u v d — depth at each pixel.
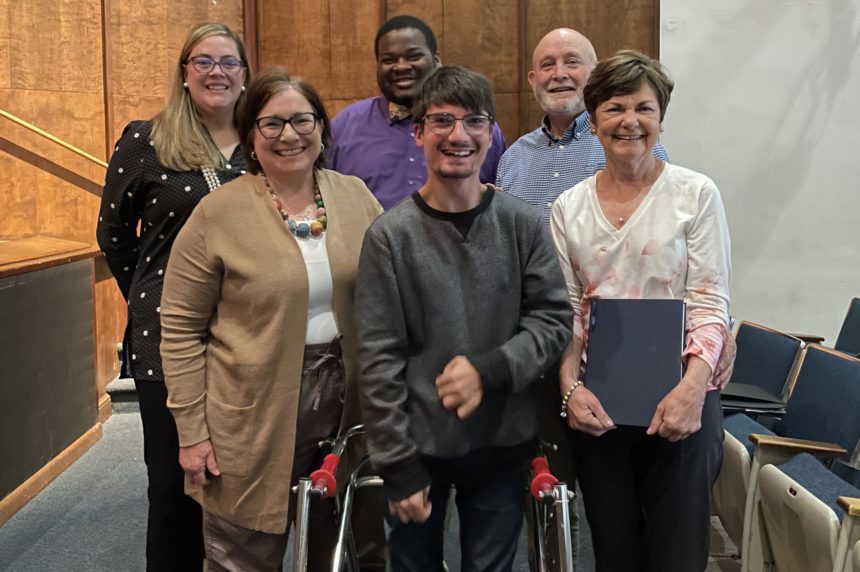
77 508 3.06
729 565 2.57
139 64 4.58
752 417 2.73
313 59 4.54
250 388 1.70
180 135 2.00
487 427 1.53
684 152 4.27
